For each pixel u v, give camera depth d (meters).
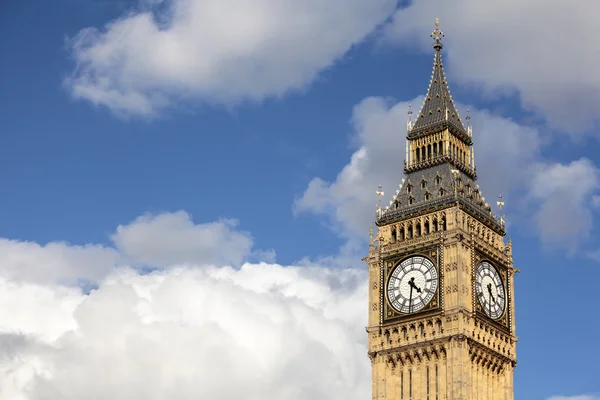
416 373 145.75
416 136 160.88
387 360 148.38
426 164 157.75
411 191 156.50
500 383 149.50
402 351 147.25
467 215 151.38
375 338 150.12
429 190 154.38
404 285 150.00
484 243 152.38
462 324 143.50
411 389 145.38
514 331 153.75
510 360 151.38
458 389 141.12
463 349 142.88
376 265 153.62
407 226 153.25
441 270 147.25
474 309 146.12
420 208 153.00
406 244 151.75
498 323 150.88
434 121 160.12
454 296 145.12
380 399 146.75
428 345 145.38
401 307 149.25
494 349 148.50
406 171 159.12
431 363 145.00
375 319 151.12
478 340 145.88
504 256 156.12
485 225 154.62
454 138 160.12
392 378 147.75
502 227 157.75
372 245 155.25
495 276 153.12
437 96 162.88
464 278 146.62
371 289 152.88
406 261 151.00
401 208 155.38
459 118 162.75
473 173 160.12
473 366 145.00
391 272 151.88
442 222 150.00
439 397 142.75
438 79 164.88
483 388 145.75
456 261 146.50
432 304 146.62
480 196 157.50
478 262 150.12
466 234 149.12
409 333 147.50
